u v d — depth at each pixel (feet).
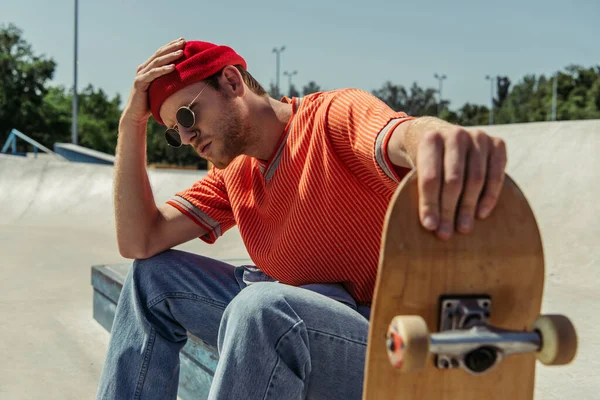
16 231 24.14
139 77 5.71
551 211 16.84
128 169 5.99
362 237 5.15
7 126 140.77
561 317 2.97
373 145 4.30
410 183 3.18
